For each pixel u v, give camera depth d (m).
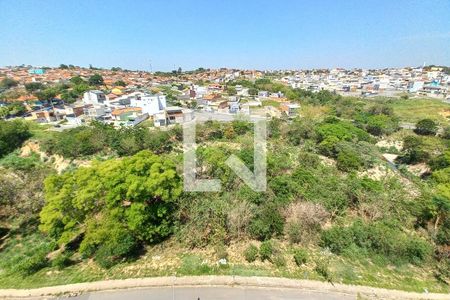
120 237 15.99
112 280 14.55
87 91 79.12
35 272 15.92
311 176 24.41
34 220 22.81
